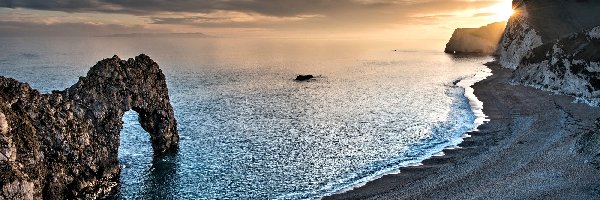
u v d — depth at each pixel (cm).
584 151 5266
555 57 10494
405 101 10244
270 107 9656
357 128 7575
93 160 5000
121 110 5512
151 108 6003
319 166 5631
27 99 4488
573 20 15662
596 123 6181
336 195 4700
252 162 5806
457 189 4641
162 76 6284
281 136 7075
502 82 12062
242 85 13650
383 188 4825
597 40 9750
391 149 6291
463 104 9469
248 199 4672
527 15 16662
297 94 11700
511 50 17062
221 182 5138
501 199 4322
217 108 9500
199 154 6134
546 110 8081
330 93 11856
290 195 4753
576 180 4606
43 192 4391
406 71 17762
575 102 8594
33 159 4238
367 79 15175
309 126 7756
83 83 5241
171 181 5172
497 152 5772
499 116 8000
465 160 5575
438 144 6462
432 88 12331
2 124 3962
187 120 8219
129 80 5697
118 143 5422
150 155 6097
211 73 17862
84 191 4769
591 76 9169
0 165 3825
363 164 5672
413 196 4544
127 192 4900
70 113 4894
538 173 4888
